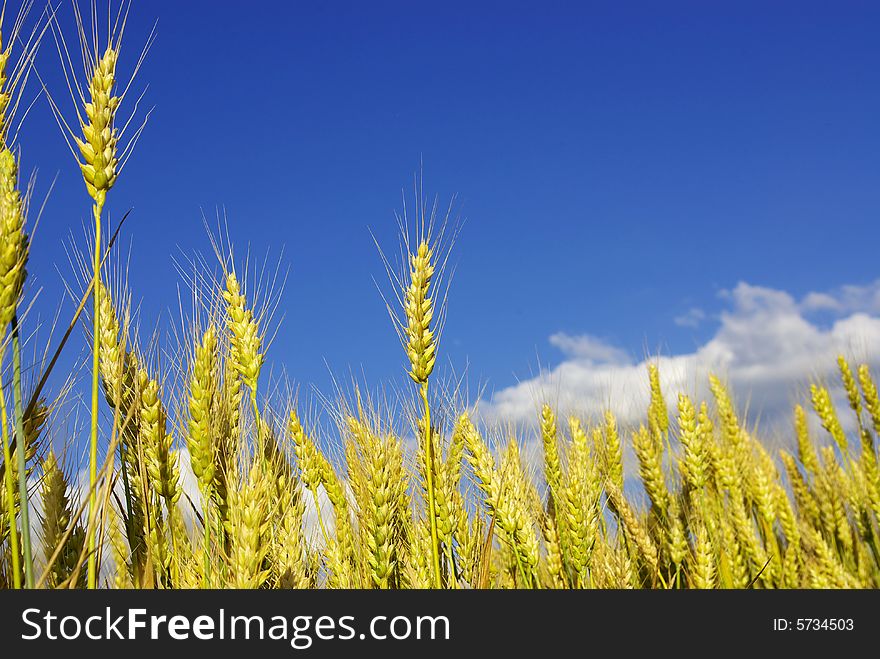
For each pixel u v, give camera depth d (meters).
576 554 0.68
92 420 0.38
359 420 0.66
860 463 1.16
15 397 0.36
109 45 0.39
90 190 0.37
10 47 0.40
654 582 0.79
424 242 0.51
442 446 0.61
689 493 0.93
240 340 0.54
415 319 0.49
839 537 1.10
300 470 0.65
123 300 0.50
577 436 0.79
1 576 0.42
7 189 0.38
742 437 1.07
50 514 0.45
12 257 0.36
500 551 0.76
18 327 0.36
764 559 0.89
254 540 0.47
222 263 0.55
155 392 0.50
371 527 0.57
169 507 0.50
